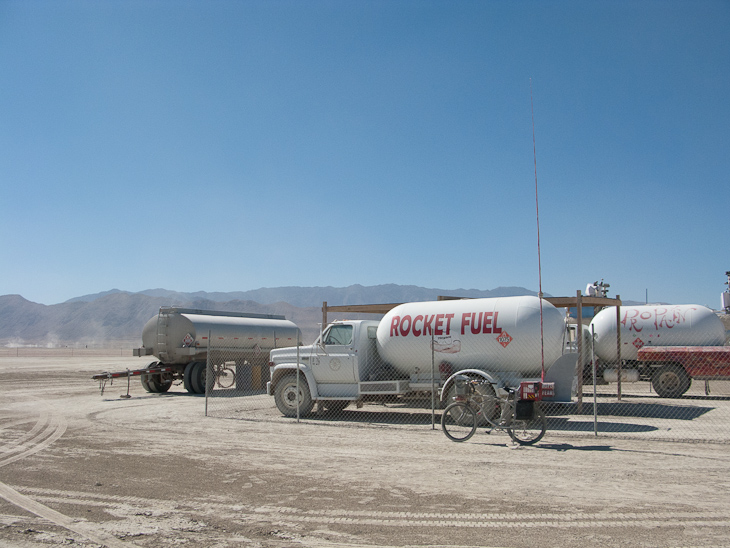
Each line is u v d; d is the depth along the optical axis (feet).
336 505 23.03
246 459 31.53
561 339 42.93
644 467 28.63
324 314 66.13
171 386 84.48
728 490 24.54
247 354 78.54
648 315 69.41
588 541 18.84
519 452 32.48
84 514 22.16
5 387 82.33
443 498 23.80
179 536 19.74
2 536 19.79
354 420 45.91
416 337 45.50
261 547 18.71
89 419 47.93
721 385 80.64
